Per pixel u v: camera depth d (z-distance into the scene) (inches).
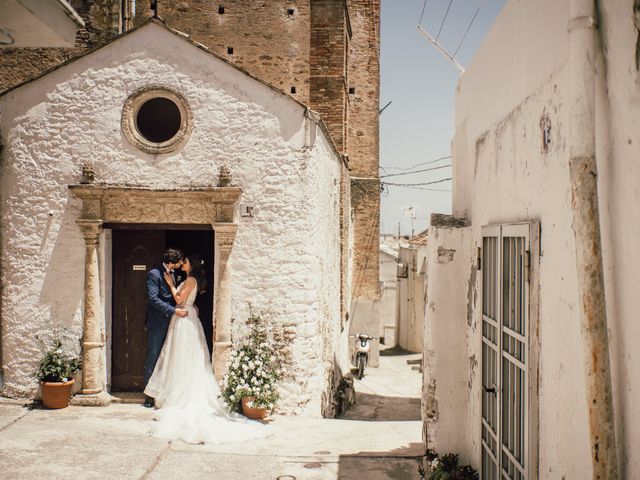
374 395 530.0
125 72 315.6
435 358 227.6
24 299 315.0
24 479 212.1
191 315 305.3
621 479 95.3
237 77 314.7
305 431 286.8
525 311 147.6
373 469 237.1
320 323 345.7
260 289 314.0
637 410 90.2
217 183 313.7
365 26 677.3
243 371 301.4
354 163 676.1
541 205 140.5
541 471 139.5
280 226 313.3
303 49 536.1
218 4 541.3
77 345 313.9
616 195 98.0
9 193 316.8
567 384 121.7
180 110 315.0
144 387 322.0
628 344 93.4
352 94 677.3
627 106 93.7
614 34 98.3
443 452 225.0
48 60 436.8
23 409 300.8
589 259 99.6
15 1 140.6
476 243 213.5
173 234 362.9
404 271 873.5
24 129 316.5
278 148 314.2
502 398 171.0
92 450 244.7
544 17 140.2
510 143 169.2
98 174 315.3
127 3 457.7
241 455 249.1
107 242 323.9
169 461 238.4
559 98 128.0
